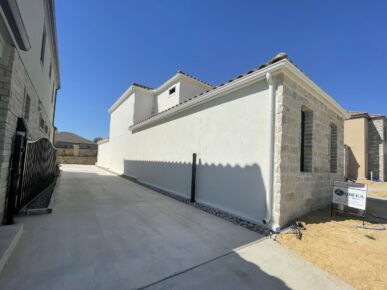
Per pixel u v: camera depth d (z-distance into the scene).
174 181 7.86
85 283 2.15
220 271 2.55
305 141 5.36
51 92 10.55
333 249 3.16
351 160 16.75
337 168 6.62
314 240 3.47
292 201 4.43
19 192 4.47
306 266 2.73
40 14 5.87
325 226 4.10
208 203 5.92
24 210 4.51
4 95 3.21
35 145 5.66
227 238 3.65
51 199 5.88
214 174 5.86
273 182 4.21
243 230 4.08
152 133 10.27
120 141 16.19
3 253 2.43
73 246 3.05
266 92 4.58
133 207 5.69
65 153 25.61
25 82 4.35
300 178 4.73
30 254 2.73
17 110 3.78
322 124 5.77
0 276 2.19
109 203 6.04
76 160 26.03
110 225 4.09
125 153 14.67
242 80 4.95
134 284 2.19
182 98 11.93
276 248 3.27
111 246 3.12
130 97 14.75
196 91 12.59
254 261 2.83
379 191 11.02
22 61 3.94
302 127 5.44
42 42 6.59
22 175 4.52
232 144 5.34
